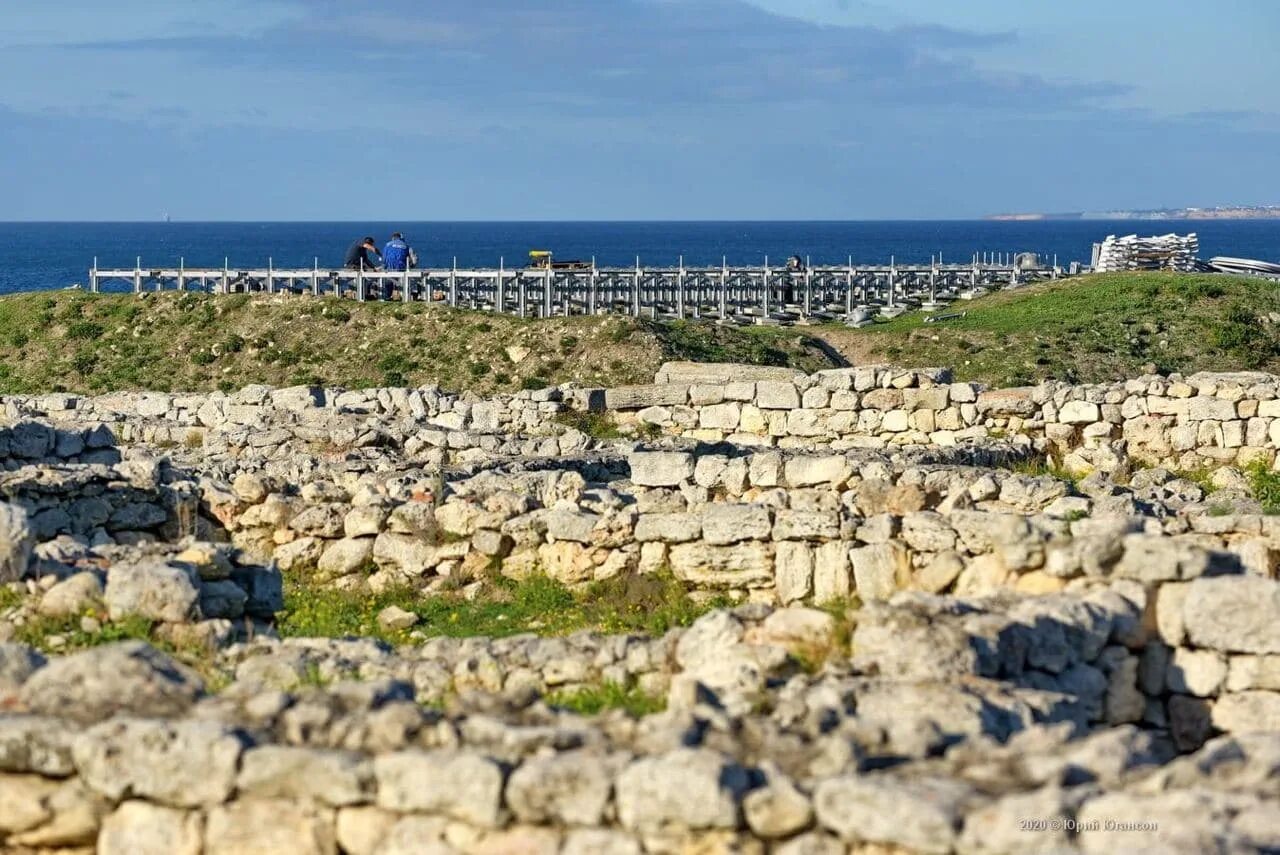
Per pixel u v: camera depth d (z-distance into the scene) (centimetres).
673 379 9700
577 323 12506
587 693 3184
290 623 4478
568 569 4819
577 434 7425
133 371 12662
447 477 5712
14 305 13750
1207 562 3184
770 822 2184
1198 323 13188
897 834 2114
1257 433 7806
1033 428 8081
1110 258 18662
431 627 4544
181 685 2647
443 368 12250
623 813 2234
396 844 2320
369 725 2442
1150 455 7944
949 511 4497
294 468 5891
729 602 4544
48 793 2455
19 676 2712
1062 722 2630
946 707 2580
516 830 2283
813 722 2475
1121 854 1972
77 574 3728
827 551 4431
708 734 2425
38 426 6159
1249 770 2239
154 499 5009
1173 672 3100
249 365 12588
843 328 13988
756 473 5744
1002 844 2064
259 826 2380
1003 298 15112
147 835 2412
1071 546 3312
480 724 2428
